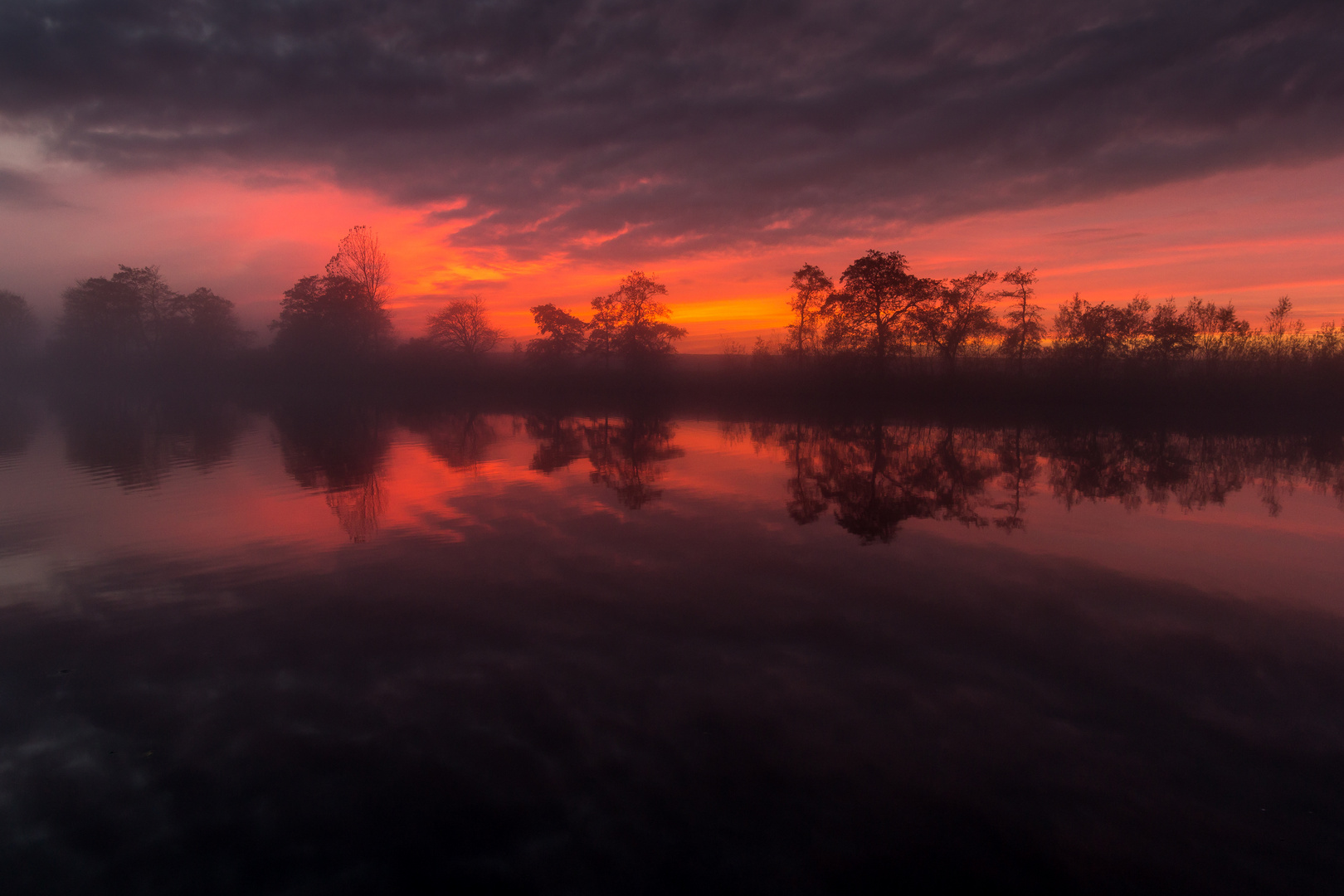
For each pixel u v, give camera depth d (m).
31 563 9.76
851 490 15.26
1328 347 34.47
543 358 59.94
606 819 4.31
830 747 5.08
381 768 4.83
